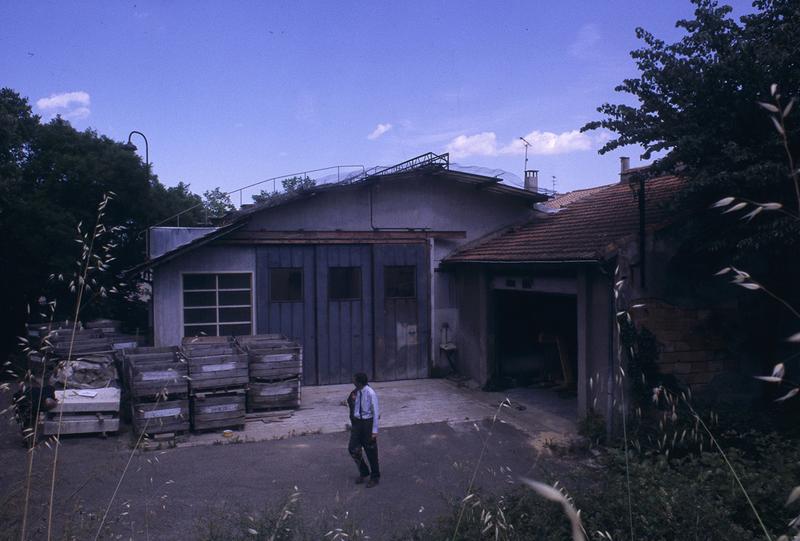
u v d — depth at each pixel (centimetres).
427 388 1396
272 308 1392
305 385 1413
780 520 389
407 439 1016
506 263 1166
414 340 1495
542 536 376
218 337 1280
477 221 1545
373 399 810
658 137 866
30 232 1576
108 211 1730
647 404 904
